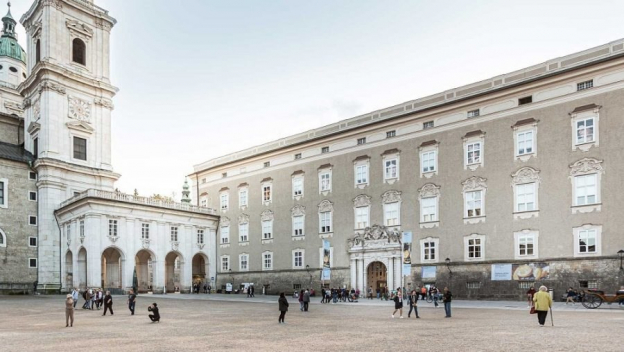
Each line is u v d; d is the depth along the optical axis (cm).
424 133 5281
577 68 4238
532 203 4456
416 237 5200
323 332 2216
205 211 7362
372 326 2455
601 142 4103
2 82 8781
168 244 6775
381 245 5412
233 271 7150
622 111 4012
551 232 4309
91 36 7462
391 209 5456
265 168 6925
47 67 6688
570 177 4253
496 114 4769
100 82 7388
